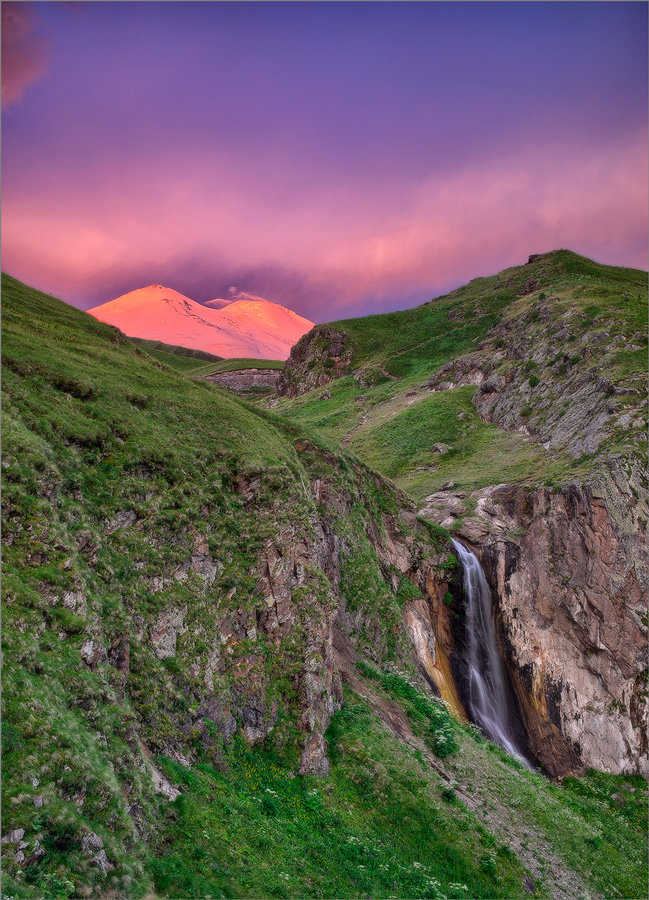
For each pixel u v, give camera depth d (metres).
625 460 48.75
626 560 45.72
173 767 16.95
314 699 23.22
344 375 120.75
